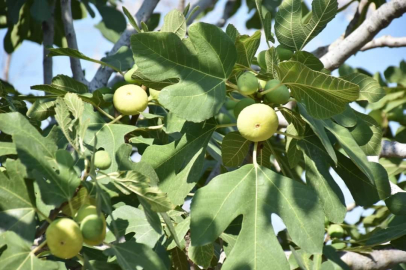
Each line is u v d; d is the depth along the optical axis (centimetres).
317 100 98
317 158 108
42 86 116
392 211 114
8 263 83
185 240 109
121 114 113
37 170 85
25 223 86
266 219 97
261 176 99
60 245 82
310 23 114
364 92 112
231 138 106
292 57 108
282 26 114
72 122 92
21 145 85
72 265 104
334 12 113
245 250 95
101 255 102
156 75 97
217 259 117
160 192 89
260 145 106
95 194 87
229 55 99
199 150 105
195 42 98
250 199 98
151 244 105
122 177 89
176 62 98
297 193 98
